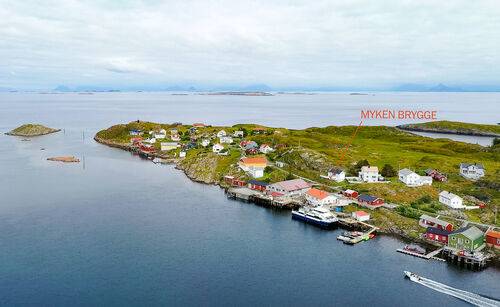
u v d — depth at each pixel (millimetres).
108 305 58281
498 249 76250
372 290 63938
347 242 83062
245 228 91938
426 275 68875
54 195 115562
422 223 88312
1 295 60438
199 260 73750
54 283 64250
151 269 69688
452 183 117438
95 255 74875
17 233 85188
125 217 97188
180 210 104312
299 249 79938
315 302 60312
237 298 60938
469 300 61219
